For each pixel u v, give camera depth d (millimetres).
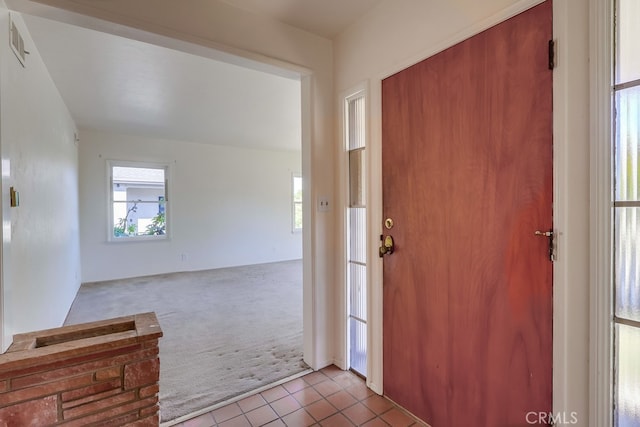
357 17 1961
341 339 2189
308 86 2145
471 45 1381
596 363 1035
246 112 4078
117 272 5191
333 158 2225
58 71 2736
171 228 5664
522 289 1225
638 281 972
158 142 5543
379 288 1869
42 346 1295
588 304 1049
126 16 1491
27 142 1991
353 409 1748
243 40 1840
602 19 1002
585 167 1043
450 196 1484
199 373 2141
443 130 1507
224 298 4043
